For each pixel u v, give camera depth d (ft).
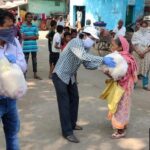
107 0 51.70
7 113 9.41
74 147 12.12
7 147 9.93
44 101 17.25
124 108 12.67
